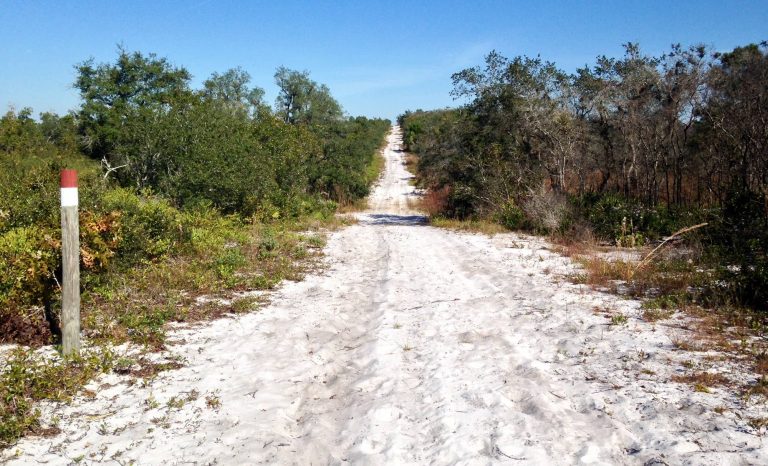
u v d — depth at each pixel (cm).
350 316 809
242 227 1739
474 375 543
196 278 937
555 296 874
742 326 675
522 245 1506
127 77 3316
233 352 622
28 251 673
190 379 542
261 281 970
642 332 664
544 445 396
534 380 527
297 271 1125
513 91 2180
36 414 433
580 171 2166
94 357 550
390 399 494
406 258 1323
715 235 1134
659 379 516
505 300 862
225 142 1938
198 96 2098
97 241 780
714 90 1672
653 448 383
